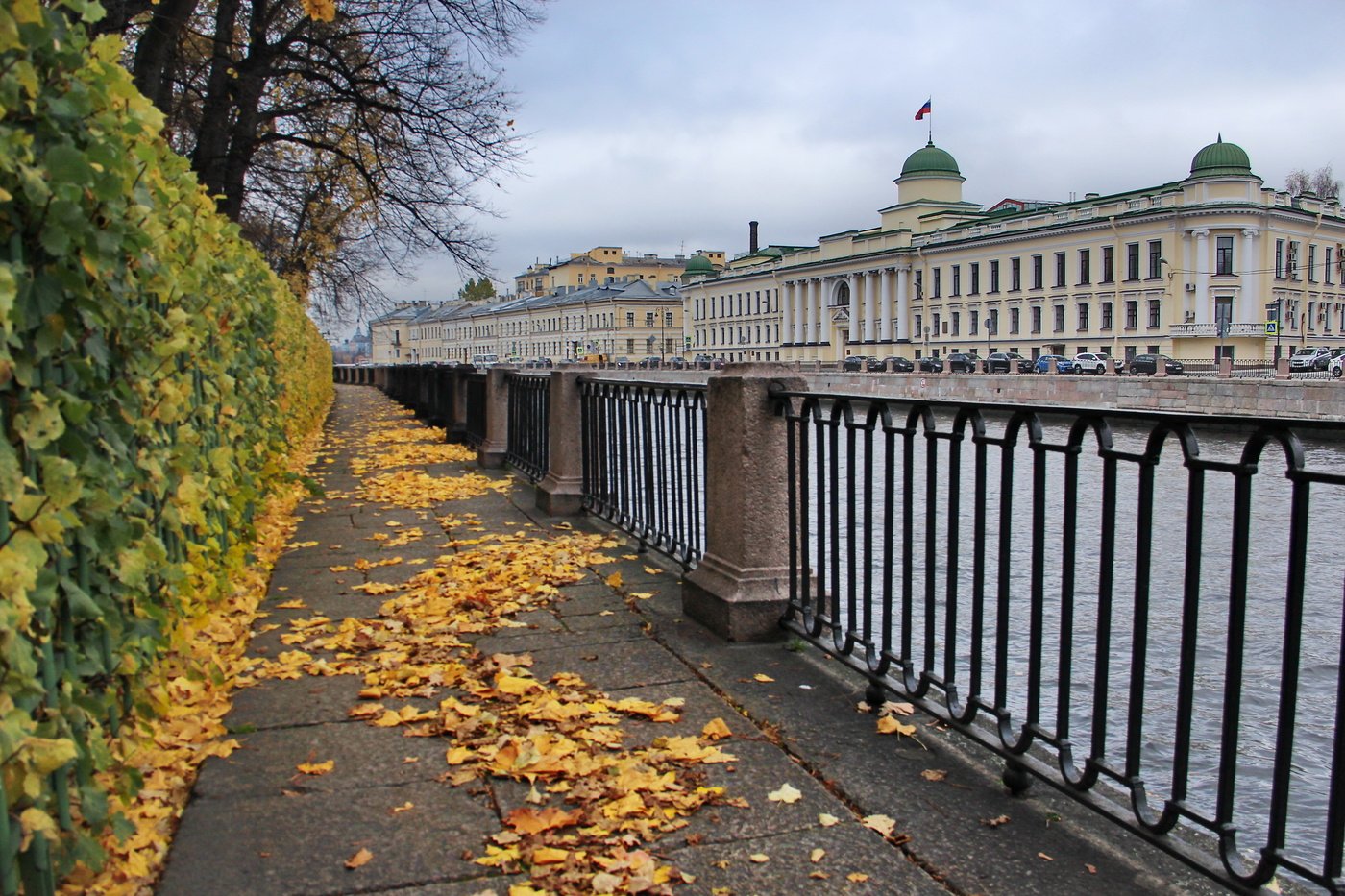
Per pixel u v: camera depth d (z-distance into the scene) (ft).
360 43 56.34
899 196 287.28
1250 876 7.73
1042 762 9.95
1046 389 124.26
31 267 7.30
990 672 24.09
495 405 39.34
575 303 400.26
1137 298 201.46
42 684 6.86
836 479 13.62
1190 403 104.94
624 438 23.76
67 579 7.39
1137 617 8.73
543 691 12.84
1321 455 65.31
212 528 14.02
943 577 33.04
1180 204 193.88
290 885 8.28
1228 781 7.93
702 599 15.88
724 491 15.72
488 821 9.40
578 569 20.39
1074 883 8.38
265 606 17.39
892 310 266.57
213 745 10.82
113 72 8.98
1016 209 268.21
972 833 9.24
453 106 57.26
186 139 59.88
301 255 79.30
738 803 9.75
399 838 9.07
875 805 9.79
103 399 8.72
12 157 6.61
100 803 7.45
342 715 12.16
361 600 17.87
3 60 6.51
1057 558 37.63
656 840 9.03
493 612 16.76
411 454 43.78
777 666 13.99
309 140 58.59
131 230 9.16
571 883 8.24
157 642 9.58
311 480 26.78
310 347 53.06
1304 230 205.77
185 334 11.12
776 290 316.40
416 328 568.00
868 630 12.78
